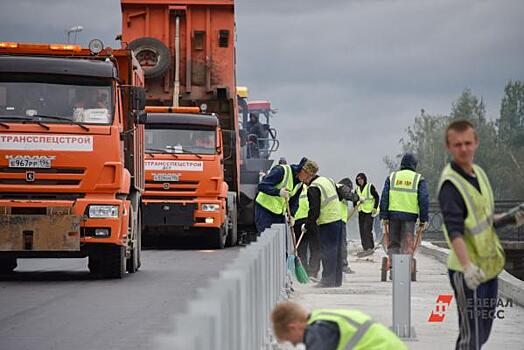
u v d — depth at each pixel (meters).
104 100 45.19
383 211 46.03
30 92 45.00
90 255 45.47
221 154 74.00
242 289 17.08
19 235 43.91
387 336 15.98
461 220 18.59
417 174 45.91
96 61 45.62
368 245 74.12
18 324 30.95
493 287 19.02
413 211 45.62
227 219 76.88
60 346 26.78
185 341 10.79
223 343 13.76
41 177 44.44
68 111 44.97
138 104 47.50
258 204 46.94
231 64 76.69
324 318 15.97
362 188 74.19
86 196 44.66
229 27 76.75
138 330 29.70
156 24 76.81
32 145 44.56
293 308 16.03
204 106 74.38
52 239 44.03
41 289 41.53
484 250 18.70
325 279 45.12
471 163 19.09
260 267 23.23
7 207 44.09
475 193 18.75
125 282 44.66
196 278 46.84
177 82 76.06
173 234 74.44
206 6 76.44
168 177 73.31
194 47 76.69
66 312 33.84
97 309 34.66
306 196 49.66
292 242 45.00
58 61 45.41
